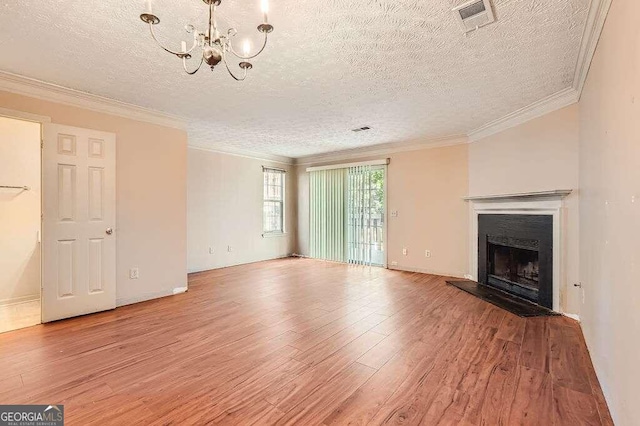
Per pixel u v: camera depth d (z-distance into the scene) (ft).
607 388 6.04
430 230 17.93
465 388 6.57
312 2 5.97
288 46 7.61
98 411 5.83
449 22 6.64
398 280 16.47
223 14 6.34
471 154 16.15
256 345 8.67
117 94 10.89
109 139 11.60
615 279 5.59
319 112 12.80
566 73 9.11
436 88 10.23
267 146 19.89
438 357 7.95
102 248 11.43
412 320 10.58
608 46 6.00
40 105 10.14
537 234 11.95
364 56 8.11
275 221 23.85
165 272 13.51
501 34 7.11
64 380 6.88
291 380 6.90
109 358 7.90
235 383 6.78
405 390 6.51
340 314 11.21
